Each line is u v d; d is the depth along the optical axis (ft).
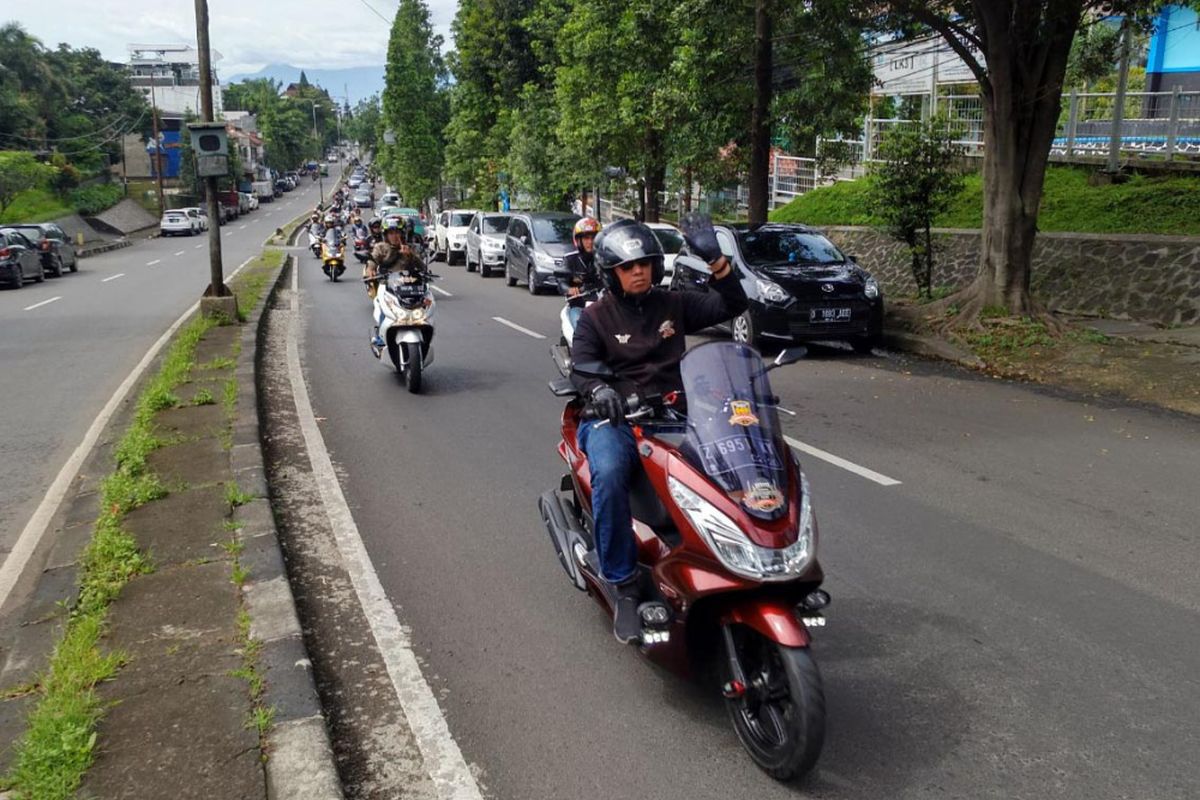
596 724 12.29
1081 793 10.74
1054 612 15.35
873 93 84.12
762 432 11.51
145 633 13.65
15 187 148.46
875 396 31.60
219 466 21.72
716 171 61.31
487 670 13.69
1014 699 12.77
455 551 18.19
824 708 10.32
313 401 31.42
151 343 44.83
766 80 51.88
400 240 34.53
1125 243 46.01
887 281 58.75
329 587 16.51
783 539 10.73
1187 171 52.29
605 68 68.03
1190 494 21.02
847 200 71.15
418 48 179.32
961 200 61.00
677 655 11.87
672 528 12.32
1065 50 37.91
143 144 253.44
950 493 21.27
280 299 64.90
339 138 575.79
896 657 13.97
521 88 110.83
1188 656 13.88
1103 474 22.53
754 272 39.96
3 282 77.25
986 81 39.99
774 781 11.06
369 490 21.86
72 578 16.10
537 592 16.39
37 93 177.06
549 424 28.14
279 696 11.95
